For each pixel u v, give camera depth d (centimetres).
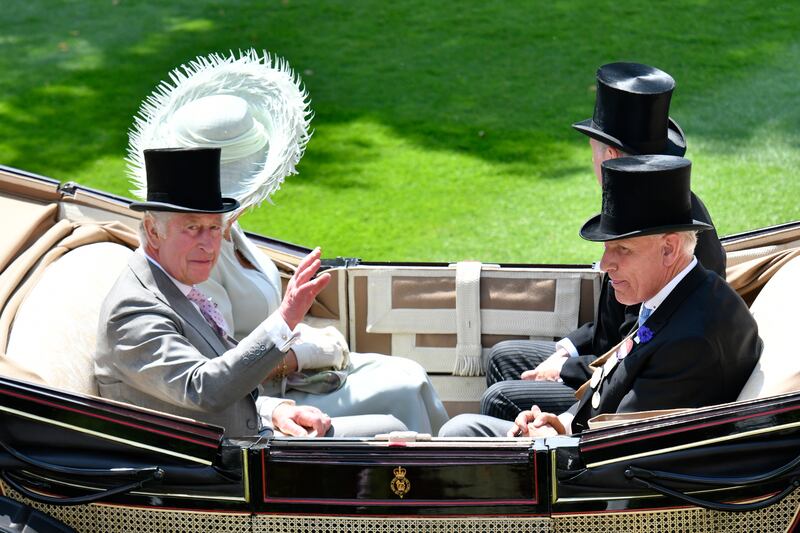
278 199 2417
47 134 2762
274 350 957
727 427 902
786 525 938
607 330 1225
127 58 3266
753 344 1006
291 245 1391
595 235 1007
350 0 3744
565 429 1061
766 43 3247
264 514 955
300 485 945
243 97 1178
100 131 2773
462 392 1352
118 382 1019
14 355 990
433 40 3375
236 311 1216
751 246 1287
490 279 1344
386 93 3011
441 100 2952
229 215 1133
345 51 3306
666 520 934
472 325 1338
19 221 1205
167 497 955
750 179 2411
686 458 911
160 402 1012
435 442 942
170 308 1005
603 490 928
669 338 987
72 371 1009
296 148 1154
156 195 993
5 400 923
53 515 970
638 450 915
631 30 3391
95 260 1149
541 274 1334
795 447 907
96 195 1277
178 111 1143
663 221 981
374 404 1176
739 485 911
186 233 1002
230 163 1141
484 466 931
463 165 2581
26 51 3338
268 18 3581
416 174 2538
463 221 2286
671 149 1217
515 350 1292
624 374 1017
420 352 1359
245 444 945
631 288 1014
